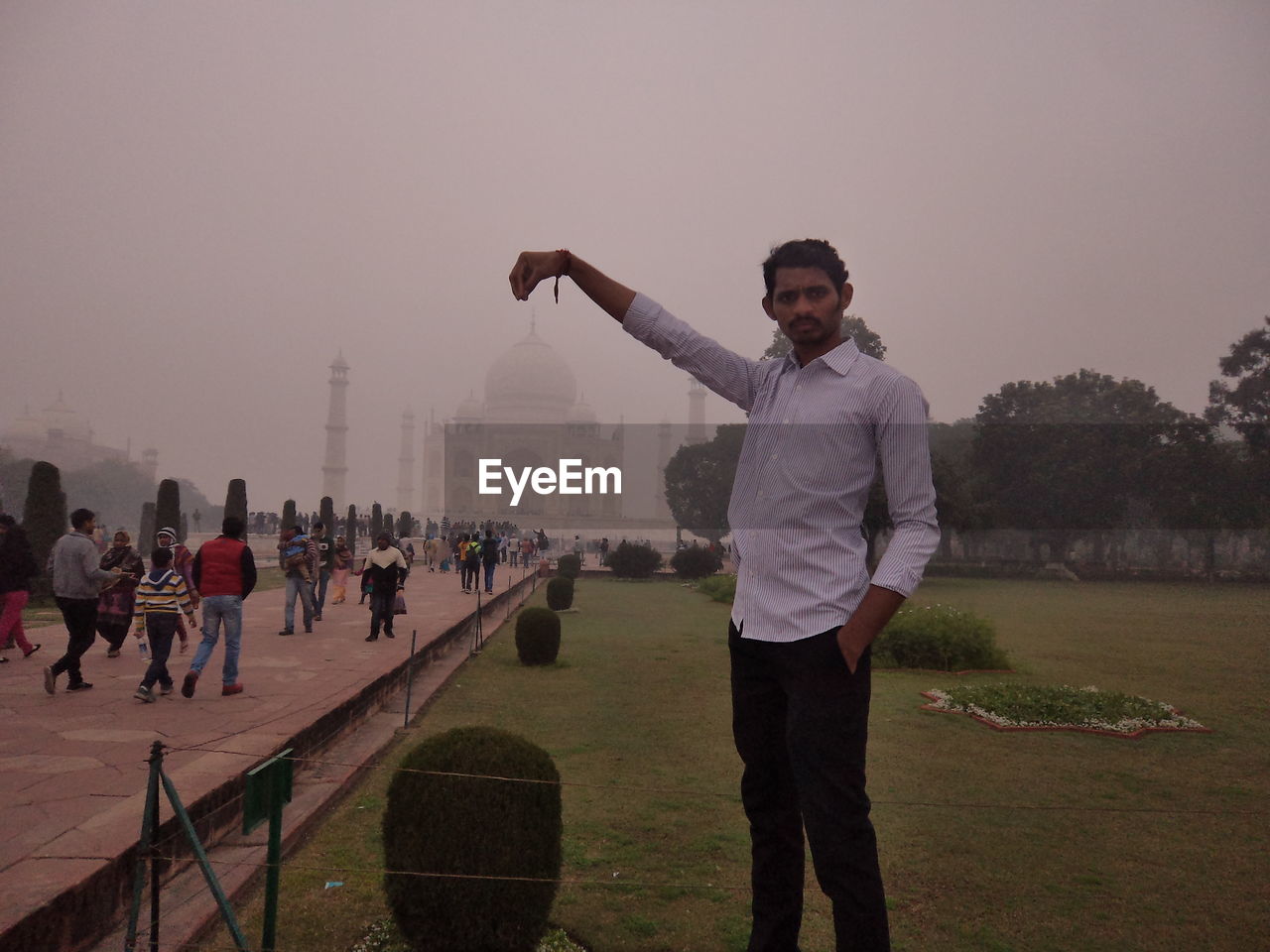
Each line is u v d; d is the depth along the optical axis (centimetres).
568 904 407
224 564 762
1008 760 704
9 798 458
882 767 674
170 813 420
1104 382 4528
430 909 331
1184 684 1121
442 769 342
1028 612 2216
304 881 428
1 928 301
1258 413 4006
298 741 603
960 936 386
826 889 217
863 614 211
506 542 3853
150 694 728
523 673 1110
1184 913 414
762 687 246
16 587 970
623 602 2406
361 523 5075
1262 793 616
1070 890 441
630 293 265
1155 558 4144
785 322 238
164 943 347
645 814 540
